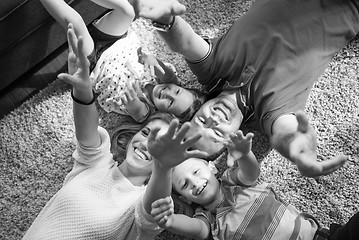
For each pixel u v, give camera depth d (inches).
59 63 59.8
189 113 51.3
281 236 47.3
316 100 54.8
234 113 50.4
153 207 40.4
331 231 46.8
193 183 48.2
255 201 49.0
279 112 47.9
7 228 55.2
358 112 53.7
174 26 48.2
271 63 49.1
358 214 44.2
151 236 45.7
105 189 48.4
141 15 45.3
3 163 57.3
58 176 56.4
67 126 57.9
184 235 48.1
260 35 49.9
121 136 53.3
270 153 53.9
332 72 55.4
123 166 50.7
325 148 53.2
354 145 52.7
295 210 49.3
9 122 58.4
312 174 39.1
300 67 49.0
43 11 52.2
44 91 59.1
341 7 49.3
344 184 51.9
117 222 46.3
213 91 52.6
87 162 48.5
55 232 46.4
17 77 56.7
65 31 55.9
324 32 49.4
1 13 49.2
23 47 54.0
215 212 50.2
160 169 38.9
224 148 51.9
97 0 50.7
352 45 55.7
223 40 52.0
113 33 53.8
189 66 53.2
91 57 52.2
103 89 53.4
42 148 57.4
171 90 51.0
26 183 56.4
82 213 46.7
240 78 50.8
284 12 49.6
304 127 39.7
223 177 50.8
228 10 59.0
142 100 52.3
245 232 47.9
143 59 52.5
